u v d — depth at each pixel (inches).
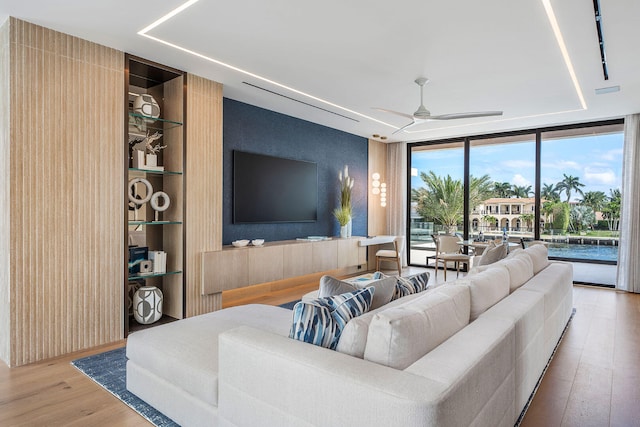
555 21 110.6
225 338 67.5
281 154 224.7
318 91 179.6
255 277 183.2
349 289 83.6
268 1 101.7
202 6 104.4
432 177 297.1
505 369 69.7
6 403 89.7
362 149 289.4
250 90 179.6
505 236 250.2
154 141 162.1
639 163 211.8
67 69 121.0
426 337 61.8
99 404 89.2
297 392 56.6
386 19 110.8
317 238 233.9
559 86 167.3
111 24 115.0
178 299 156.6
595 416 84.7
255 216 209.2
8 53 110.0
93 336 127.1
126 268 135.6
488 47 128.9
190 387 75.4
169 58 141.1
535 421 82.4
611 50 129.6
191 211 156.8
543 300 102.1
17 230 111.0
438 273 274.7
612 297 203.0
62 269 120.0
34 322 114.4
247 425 64.1
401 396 46.5
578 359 117.3
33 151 114.0
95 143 127.4
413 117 165.9
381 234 307.3
